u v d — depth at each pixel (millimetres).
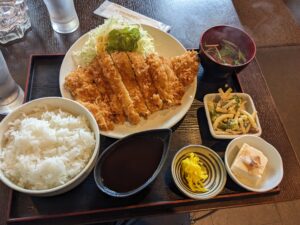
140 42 451
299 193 381
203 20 551
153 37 491
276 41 889
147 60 438
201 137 411
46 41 491
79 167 324
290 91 820
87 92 410
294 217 706
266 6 965
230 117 418
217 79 470
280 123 440
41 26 508
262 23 922
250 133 411
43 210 332
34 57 455
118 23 461
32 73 444
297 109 796
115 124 405
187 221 609
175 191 358
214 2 581
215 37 472
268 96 465
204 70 476
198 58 461
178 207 355
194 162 366
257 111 448
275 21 933
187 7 565
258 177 360
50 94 428
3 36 484
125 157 351
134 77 435
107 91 426
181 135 411
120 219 342
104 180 333
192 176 356
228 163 383
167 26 528
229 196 360
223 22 556
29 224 327
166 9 555
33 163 321
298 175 397
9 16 492
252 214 704
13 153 323
